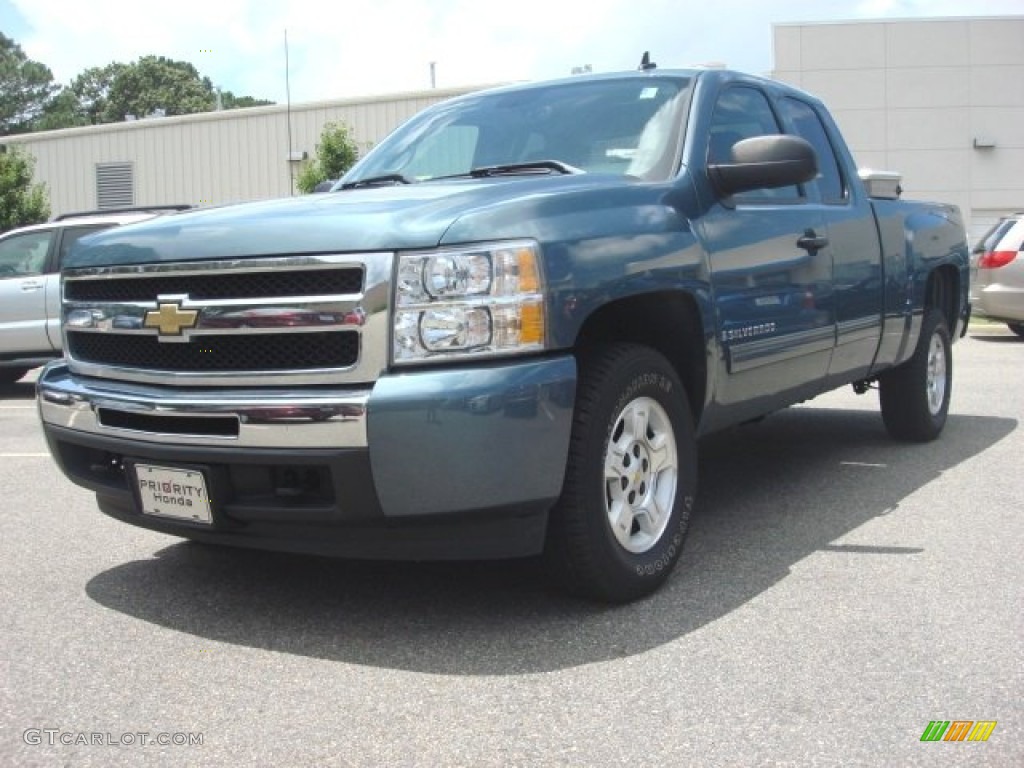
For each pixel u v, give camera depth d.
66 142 30.81
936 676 3.15
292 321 3.29
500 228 3.29
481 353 3.22
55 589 4.14
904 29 30.89
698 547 4.57
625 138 4.45
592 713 2.93
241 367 3.41
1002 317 14.37
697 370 4.16
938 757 2.65
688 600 3.85
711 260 4.11
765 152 4.18
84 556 4.61
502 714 2.93
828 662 3.26
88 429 3.74
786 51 31.27
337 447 3.18
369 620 3.70
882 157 31.34
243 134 29.80
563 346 3.35
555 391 3.30
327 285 3.29
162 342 3.54
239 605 3.90
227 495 3.40
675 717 2.89
